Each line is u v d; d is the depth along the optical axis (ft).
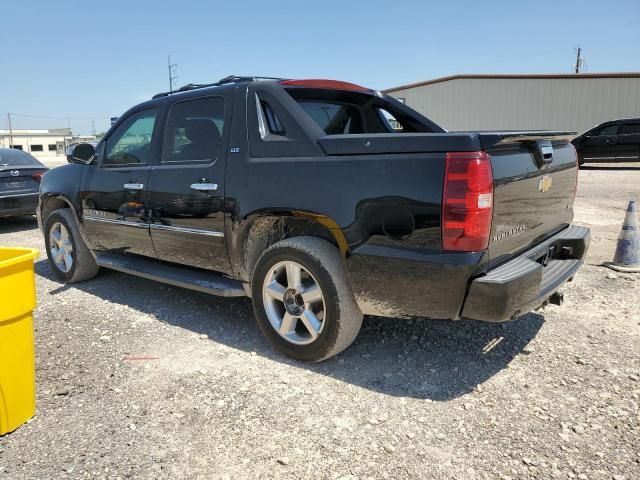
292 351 11.73
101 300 16.38
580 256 12.51
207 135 13.29
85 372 11.48
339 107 15.28
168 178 13.88
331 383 10.84
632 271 18.03
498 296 9.13
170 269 14.78
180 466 8.33
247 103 12.48
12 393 9.21
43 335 13.56
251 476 8.09
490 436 8.95
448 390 10.48
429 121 16.12
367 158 10.18
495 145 9.35
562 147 12.46
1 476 8.14
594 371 11.08
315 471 8.18
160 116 14.65
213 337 13.30
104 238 16.53
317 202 10.77
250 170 11.98
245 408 9.93
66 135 309.63
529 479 7.89
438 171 9.27
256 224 12.41
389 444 8.77
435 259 9.38
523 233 10.64
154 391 10.61
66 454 8.65
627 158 61.41
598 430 9.03
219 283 13.29
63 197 17.61
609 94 98.02
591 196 39.24
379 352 12.21
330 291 10.80
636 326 13.42
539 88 100.99
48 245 18.85
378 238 10.02
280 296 11.75
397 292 10.01
